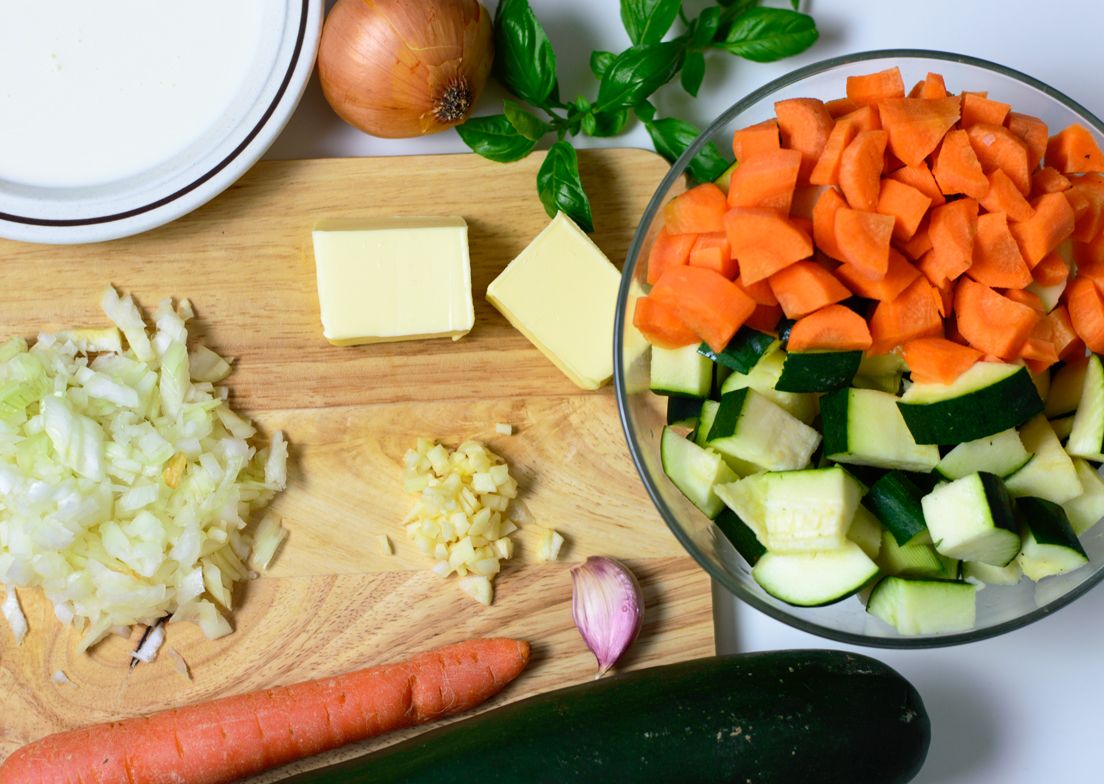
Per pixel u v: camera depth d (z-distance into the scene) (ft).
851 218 2.02
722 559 2.25
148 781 2.22
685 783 2.11
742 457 2.12
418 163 2.30
